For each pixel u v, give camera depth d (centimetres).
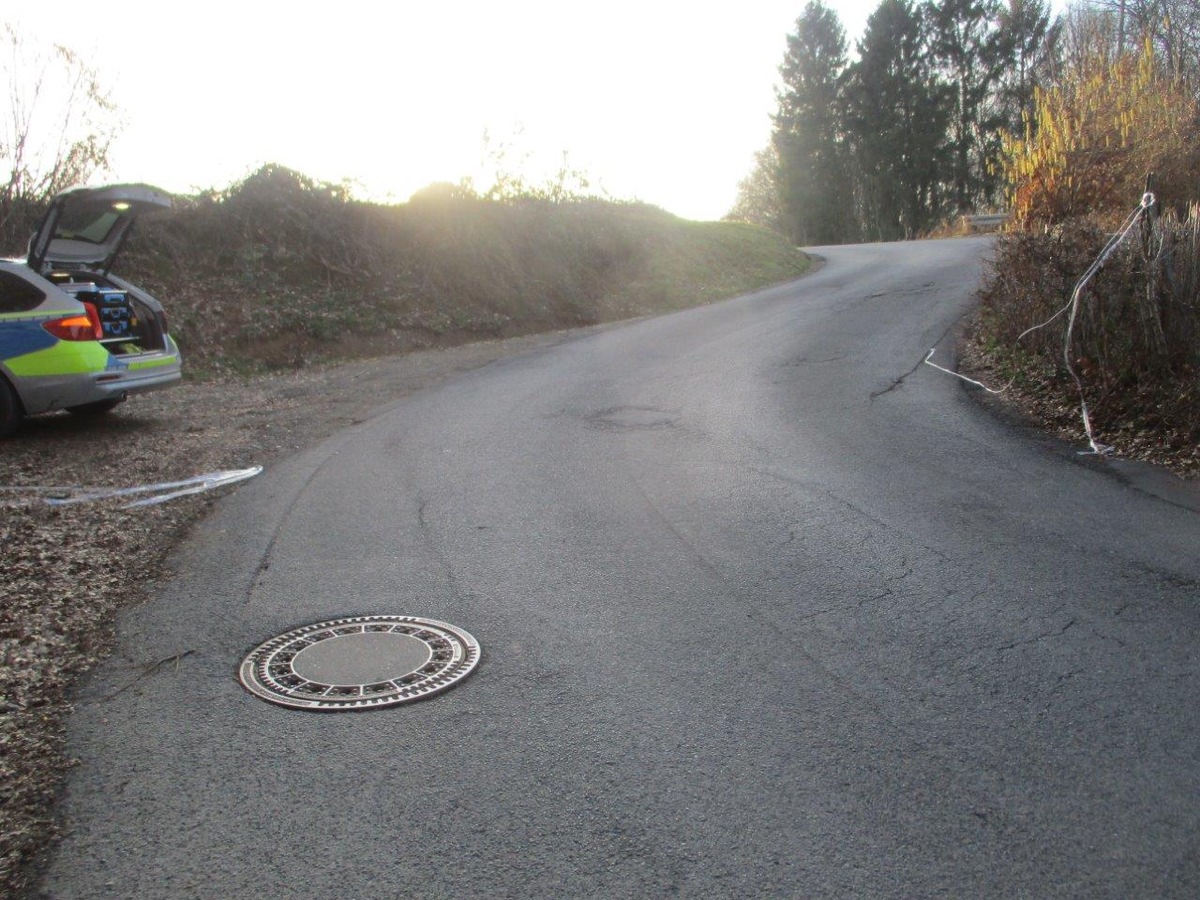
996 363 1185
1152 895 269
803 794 321
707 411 1027
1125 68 1423
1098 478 741
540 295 2183
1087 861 284
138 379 980
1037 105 1507
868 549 578
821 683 404
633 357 1463
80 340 925
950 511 657
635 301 2353
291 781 334
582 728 368
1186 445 800
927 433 901
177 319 1517
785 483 734
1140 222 914
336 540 607
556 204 2536
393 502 694
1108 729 362
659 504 681
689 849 292
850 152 6028
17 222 1528
